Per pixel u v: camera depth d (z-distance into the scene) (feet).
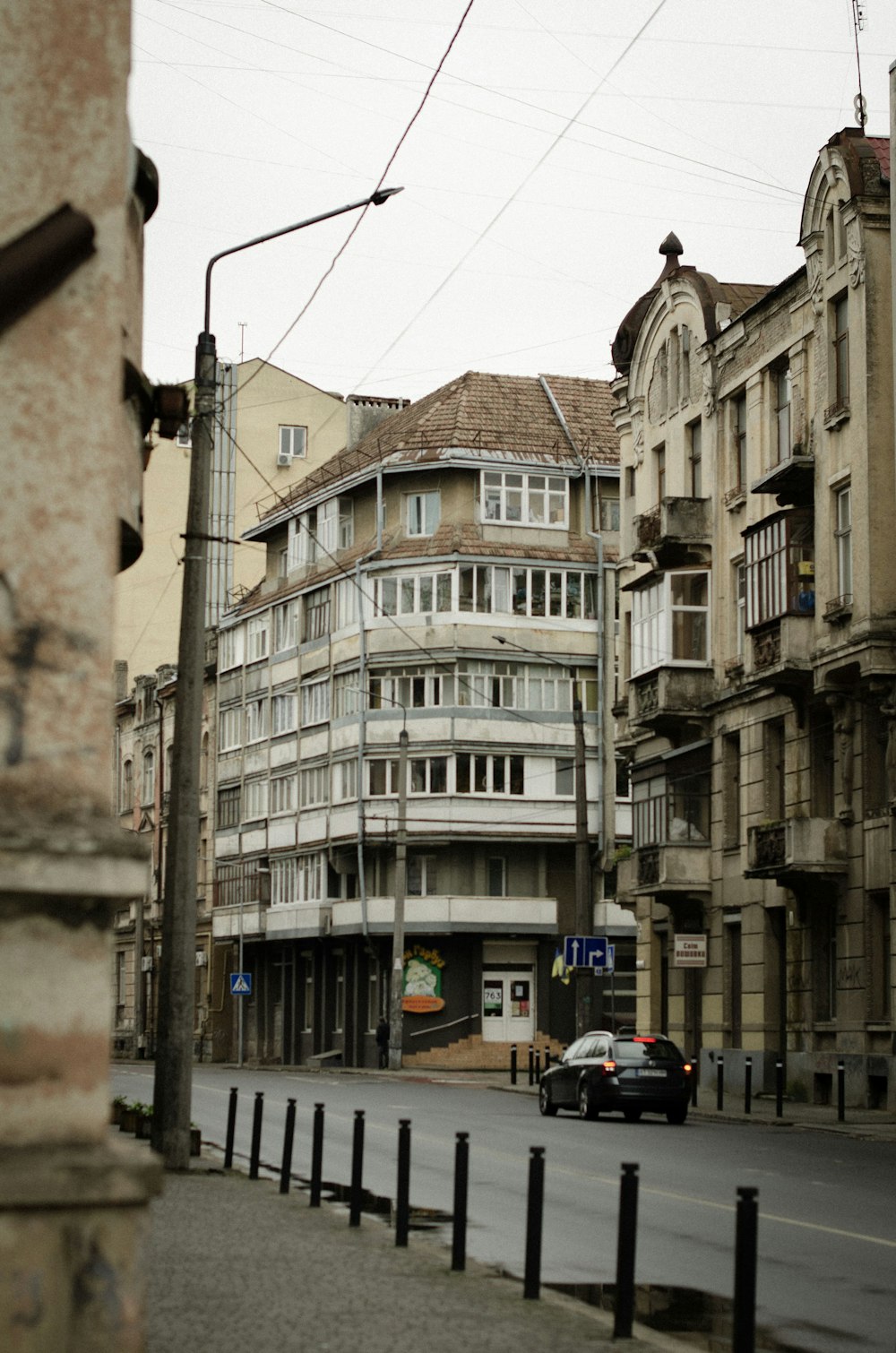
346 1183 64.08
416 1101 120.98
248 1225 49.80
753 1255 28.07
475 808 203.51
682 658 143.95
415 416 223.92
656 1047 104.88
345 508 222.48
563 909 208.74
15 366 20.29
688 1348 32.35
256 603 243.19
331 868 218.18
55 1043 19.35
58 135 20.94
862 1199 60.18
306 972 231.09
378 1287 38.88
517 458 211.61
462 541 207.82
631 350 163.53
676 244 159.63
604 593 211.41
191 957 68.18
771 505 133.49
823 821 118.42
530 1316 35.60
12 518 20.10
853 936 116.98
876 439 114.93
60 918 19.47
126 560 33.60
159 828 271.69
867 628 113.29
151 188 33.58
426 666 207.62
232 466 276.21
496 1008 206.08
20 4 21.02
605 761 209.26
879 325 115.75
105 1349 18.89
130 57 21.35
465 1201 42.24
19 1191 18.61
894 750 111.45
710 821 142.82
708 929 142.10
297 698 228.43
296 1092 130.62
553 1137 87.20
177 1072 67.21
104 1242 19.03
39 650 19.98
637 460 161.99
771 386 134.51
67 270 20.53
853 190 116.78
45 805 19.77
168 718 269.44
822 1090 120.88
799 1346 34.73
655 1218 54.80
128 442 31.76
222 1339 31.99
